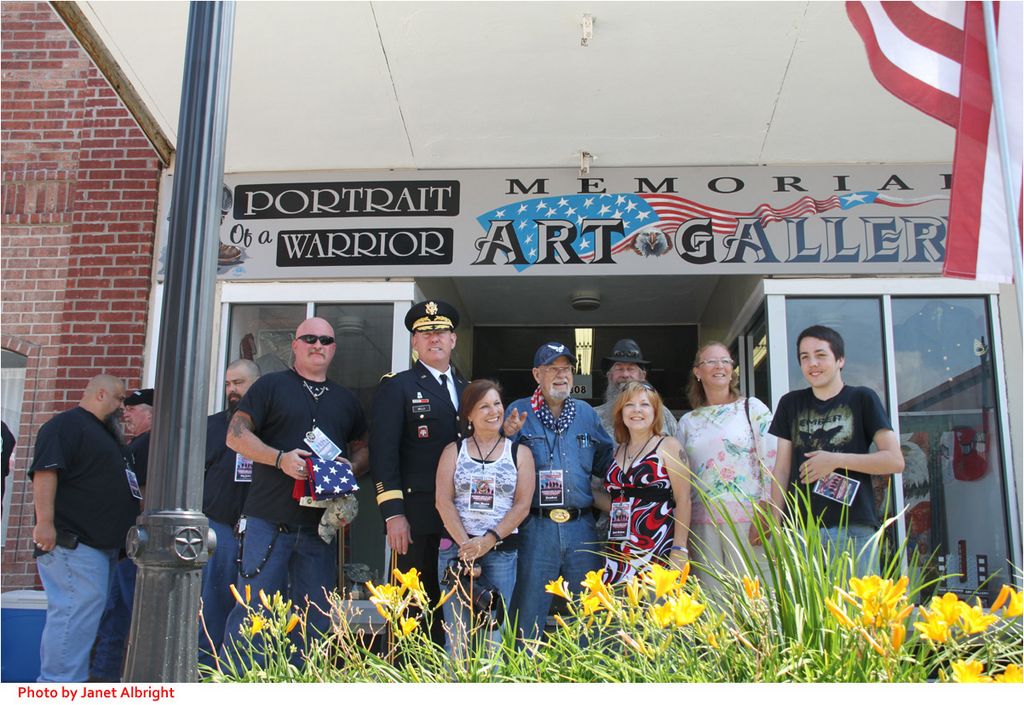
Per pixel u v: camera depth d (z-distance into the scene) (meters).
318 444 4.41
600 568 4.35
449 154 5.83
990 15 3.78
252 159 5.90
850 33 4.47
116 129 6.25
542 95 5.10
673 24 4.43
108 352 5.94
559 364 4.52
